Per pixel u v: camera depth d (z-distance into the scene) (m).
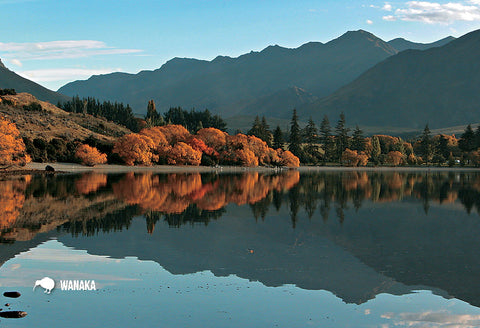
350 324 15.77
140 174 105.69
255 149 170.12
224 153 167.62
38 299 17.16
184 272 21.30
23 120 145.00
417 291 19.39
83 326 14.86
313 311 16.84
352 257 25.08
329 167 189.88
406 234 32.38
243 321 15.73
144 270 21.44
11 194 52.12
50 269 21.05
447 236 31.73
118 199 50.03
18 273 20.27
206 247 26.70
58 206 42.91
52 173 97.50
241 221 36.97
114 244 26.78
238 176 108.62
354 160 197.62
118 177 90.62
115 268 21.61
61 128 153.75
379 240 30.00
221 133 172.75
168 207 44.53
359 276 21.38
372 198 58.25
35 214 37.41
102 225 33.06
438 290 19.56
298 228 34.22
